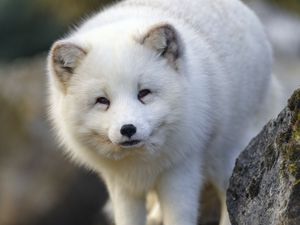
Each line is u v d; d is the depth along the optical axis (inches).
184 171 438.0
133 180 441.1
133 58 405.1
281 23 913.5
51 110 455.5
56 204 798.5
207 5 474.6
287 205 345.4
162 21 422.6
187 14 463.8
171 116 411.5
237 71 470.6
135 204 457.1
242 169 399.2
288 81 786.2
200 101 430.0
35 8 1013.8
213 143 463.8
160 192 444.8
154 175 437.1
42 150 813.2
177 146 425.1
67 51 412.5
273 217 357.7
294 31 903.7
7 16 1031.6
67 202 797.9
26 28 1021.2
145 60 406.9
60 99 423.8
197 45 446.3
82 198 797.2
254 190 382.9
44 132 822.5
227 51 466.3
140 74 402.9
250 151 400.5
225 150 482.9
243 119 489.7
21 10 1022.4
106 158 430.3
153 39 408.8
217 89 450.3
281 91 538.0
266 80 506.9
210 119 444.8
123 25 429.7
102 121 405.4
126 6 474.0
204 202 534.6
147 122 400.2
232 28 474.9
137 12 455.8
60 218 802.8
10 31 1037.2
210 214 534.3
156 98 408.2
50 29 1011.9
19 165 811.4
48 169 803.4
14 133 825.5
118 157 421.7
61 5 994.1
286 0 944.9
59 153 807.1
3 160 814.5
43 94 854.5
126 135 394.0
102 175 465.7
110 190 462.0
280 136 368.2
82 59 410.6
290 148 353.7
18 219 796.0
